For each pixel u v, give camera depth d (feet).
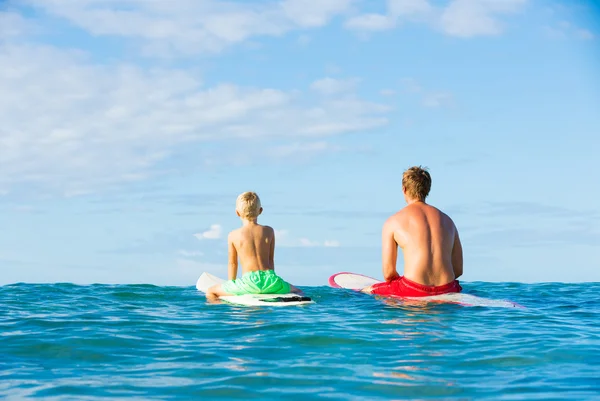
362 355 12.98
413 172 23.56
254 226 23.98
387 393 10.27
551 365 12.19
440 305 20.52
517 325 16.80
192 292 24.89
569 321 17.65
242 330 15.87
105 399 9.96
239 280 23.25
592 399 9.89
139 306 20.79
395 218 23.24
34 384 10.89
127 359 12.75
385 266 23.40
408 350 13.44
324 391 10.37
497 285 28.96
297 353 13.17
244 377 11.24
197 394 10.24
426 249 22.41
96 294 24.03
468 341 14.40
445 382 10.92
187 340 14.62
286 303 21.31
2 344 14.10
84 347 13.82
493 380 11.06
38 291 24.81
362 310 19.65
